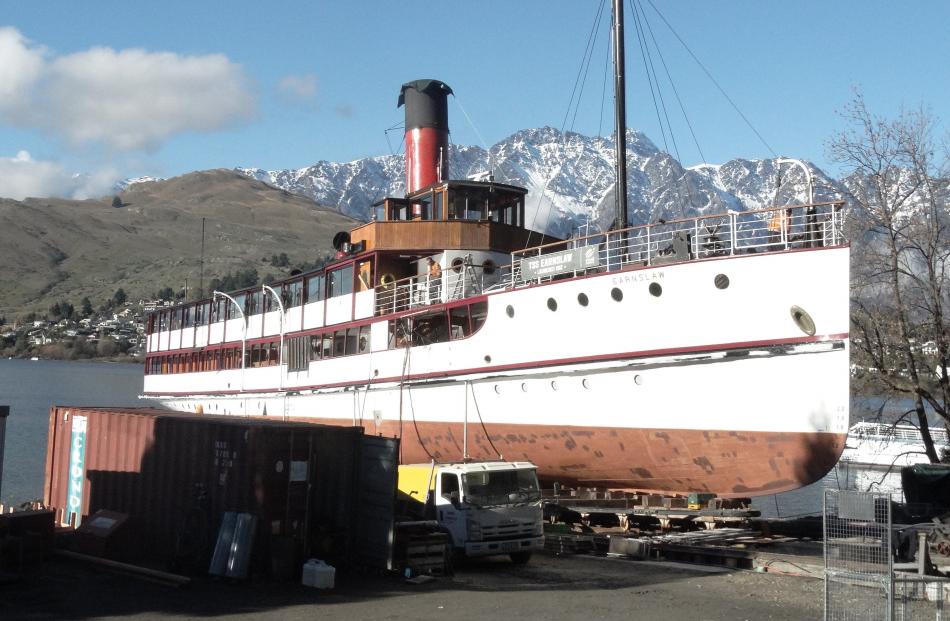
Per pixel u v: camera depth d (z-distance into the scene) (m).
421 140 39.00
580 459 26.16
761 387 22.23
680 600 16.14
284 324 40.03
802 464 21.98
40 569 17.38
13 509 23.59
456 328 29.69
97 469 23.09
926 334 30.86
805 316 21.64
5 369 174.75
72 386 128.88
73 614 14.40
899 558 19.20
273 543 17.67
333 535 18.67
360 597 16.16
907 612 14.47
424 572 18.55
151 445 21.22
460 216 33.97
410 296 31.78
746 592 16.89
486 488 19.98
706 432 23.16
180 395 50.97
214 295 46.59
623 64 31.44
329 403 35.84
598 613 14.98
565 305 25.73
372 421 33.00
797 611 15.25
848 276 21.19
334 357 35.53
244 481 18.19
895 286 30.53
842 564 16.62
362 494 19.09
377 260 33.28
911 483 25.33
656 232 24.62
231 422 19.64
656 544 21.59
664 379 23.78
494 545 19.70
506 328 27.39
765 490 23.16
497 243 32.75
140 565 19.39
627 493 25.86
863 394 32.12
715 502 23.64
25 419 77.12
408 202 35.94
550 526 24.27
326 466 19.00
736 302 22.48
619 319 24.44
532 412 26.77
